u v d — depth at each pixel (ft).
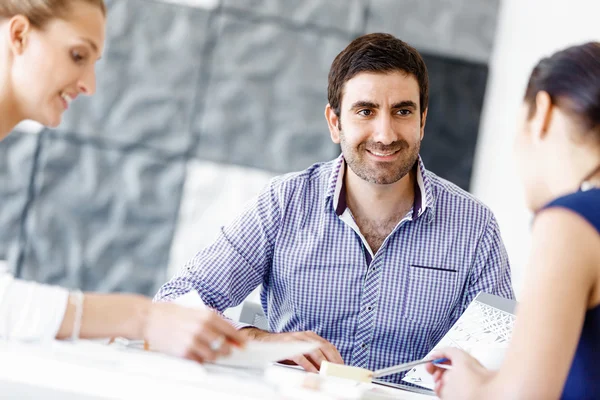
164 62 10.41
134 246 10.41
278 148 10.48
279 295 5.89
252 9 10.48
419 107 5.56
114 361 3.11
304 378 3.66
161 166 10.44
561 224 3.00
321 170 5.98
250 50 10.48
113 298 3.62
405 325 5.64
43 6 3.70
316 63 10.52
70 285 10.35
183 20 10.41
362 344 5.66
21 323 3.36
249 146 10.49
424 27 10.49
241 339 3.63
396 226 5.60
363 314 5.64
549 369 2.87
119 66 10.39
